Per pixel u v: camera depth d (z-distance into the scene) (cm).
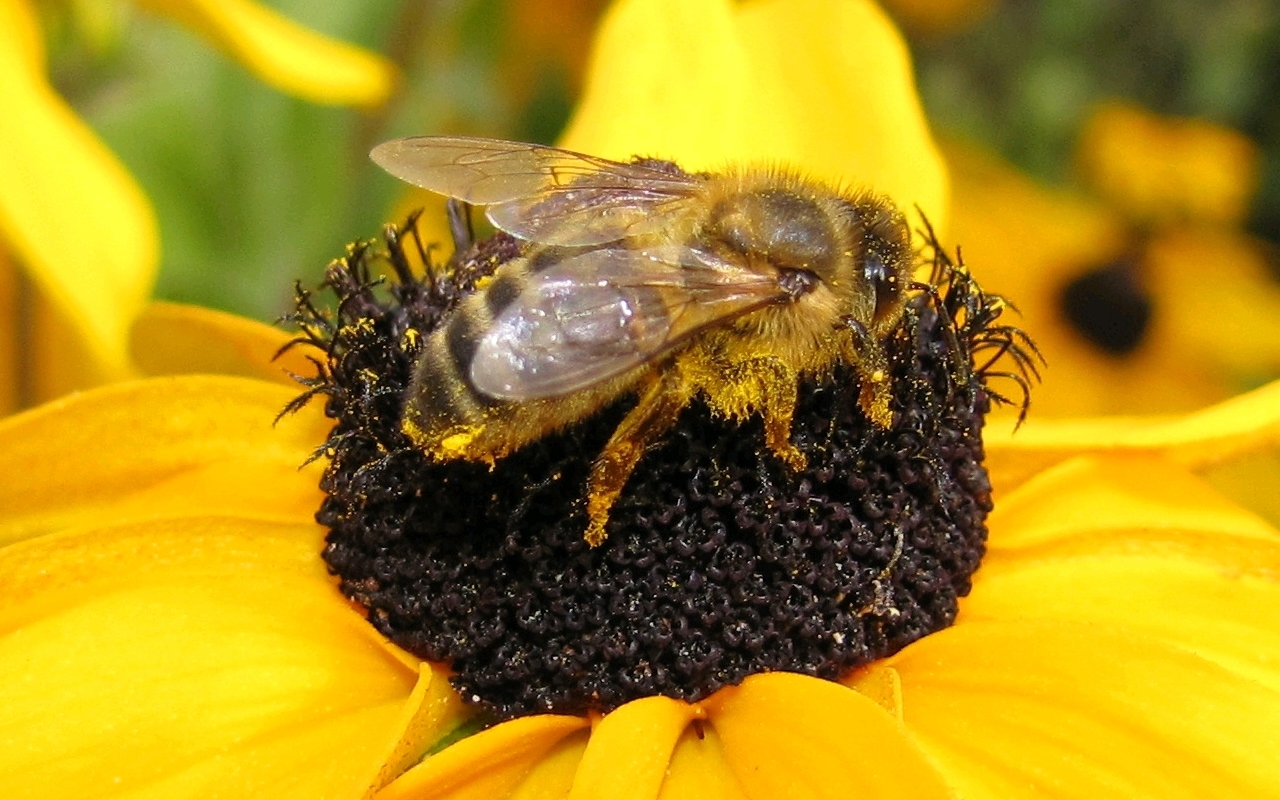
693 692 7
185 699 7
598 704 7
